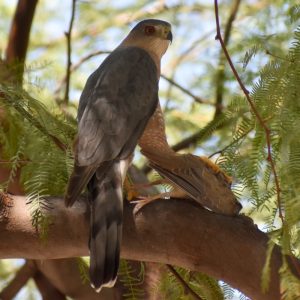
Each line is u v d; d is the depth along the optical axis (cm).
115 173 853
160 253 823
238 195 836
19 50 1391
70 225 814
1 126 895
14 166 841
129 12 1564
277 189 713
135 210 820
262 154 770
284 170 711
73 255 835
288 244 693
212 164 814
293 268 752
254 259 792
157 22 1139
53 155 846
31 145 857
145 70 995
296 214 687
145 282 902
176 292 880
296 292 699
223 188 804
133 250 827
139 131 923
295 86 756
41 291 1185
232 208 808
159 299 891
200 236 805
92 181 838
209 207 803
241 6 1502
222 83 1377
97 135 891
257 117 746
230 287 866
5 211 812
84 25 1619
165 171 809
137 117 934
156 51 1136
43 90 1092
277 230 725
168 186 888
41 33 1662
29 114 887
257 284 795
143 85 971
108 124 906
